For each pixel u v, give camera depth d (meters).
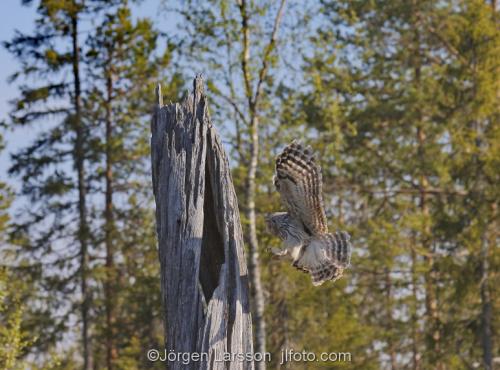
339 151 32.28
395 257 33.28
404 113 34.00
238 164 25.97
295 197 10.64
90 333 32.03
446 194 33.28
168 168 12.37
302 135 24.97
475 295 30.67
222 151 12.48
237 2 24.05
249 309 12.34
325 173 33.47
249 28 24.08
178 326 12.09
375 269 33.38
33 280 31.75
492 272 30.52
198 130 12.39
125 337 32.62
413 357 33.16
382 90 36.84
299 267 11.31
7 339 20.53
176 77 24.58
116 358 32.97
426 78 33.44
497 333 30.86
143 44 32.12
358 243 33.12
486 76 30.94
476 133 31.30
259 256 27.80
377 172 34.19
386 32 36.62
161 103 12.73
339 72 31.39
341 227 32.44
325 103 25.97
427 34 35.62
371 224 32.16
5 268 29.25
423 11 34.88
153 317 32.06
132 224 33.25
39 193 32.31
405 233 34.47
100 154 32.31
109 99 33.06
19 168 32.38
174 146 12.38
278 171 10.42
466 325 30.92
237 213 12.42
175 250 12.20
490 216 30.53
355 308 32.91
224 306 12.12
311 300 29.75
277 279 29.77
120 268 33.69
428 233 32.00
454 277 30.78
